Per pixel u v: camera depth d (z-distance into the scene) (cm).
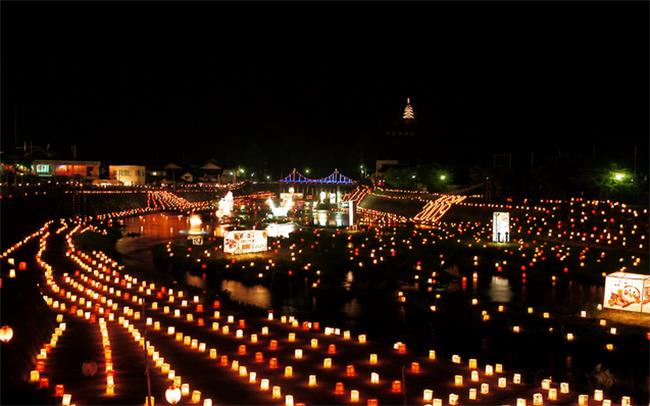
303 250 4922
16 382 1645
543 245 5109
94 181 11338
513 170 7619
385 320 2783
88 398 1638
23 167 9819
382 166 14988
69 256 4144
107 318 2533
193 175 16638
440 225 7175
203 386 1780
